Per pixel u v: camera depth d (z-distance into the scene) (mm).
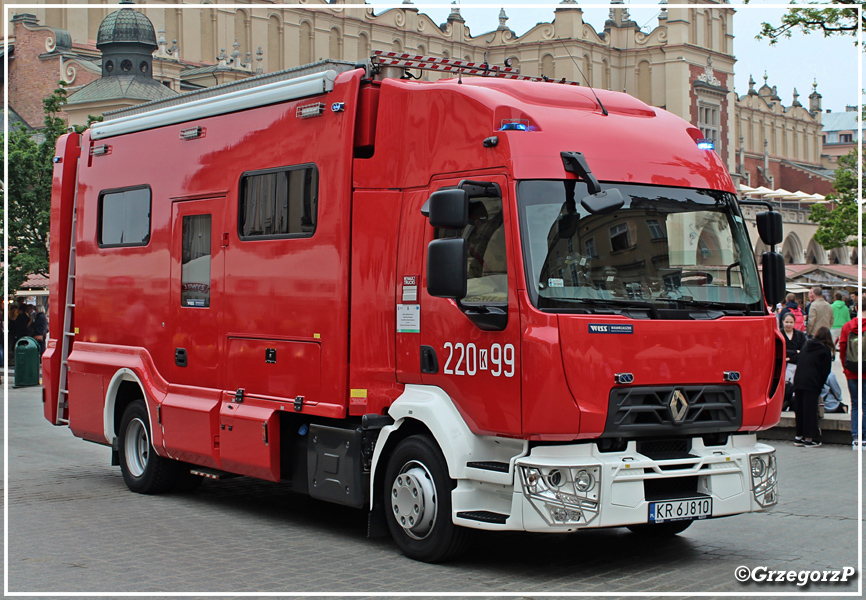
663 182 7594
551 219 7125
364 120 8258
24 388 24734
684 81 63719
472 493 7402
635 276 7289
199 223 9836
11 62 48469
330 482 8273
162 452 10219
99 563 7652
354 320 8125
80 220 11750
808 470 12250
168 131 10398
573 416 6871
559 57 61438
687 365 7246
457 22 63656
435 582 7055
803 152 92062
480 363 7258
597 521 6953
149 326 10492
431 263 6977
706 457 7379
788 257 68000
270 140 9000
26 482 11602
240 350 9227
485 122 7410
